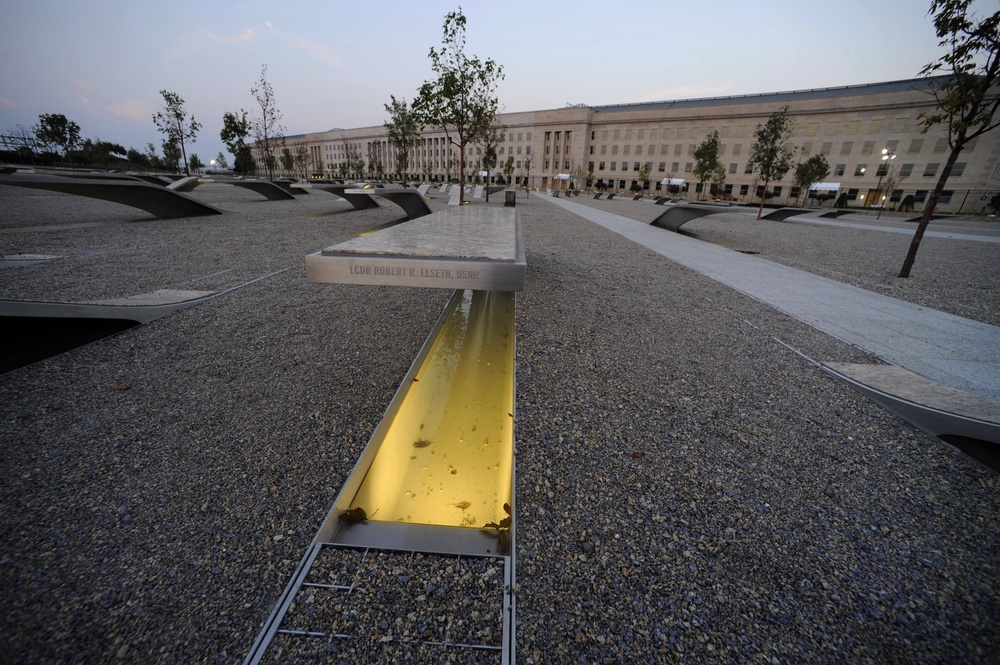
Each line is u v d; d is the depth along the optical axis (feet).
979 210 123.85
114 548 4.95
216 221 35.12
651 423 7.95
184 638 3.99
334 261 8.28
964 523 5.81
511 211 24.73
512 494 5.90
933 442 7.68
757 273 21.95
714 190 174.09
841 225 58.39
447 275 8.15
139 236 26.66
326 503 5.74
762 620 4.38
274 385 8.87
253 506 5.64
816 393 9.37
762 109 163.63
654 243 31.55
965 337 13.17
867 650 4.12
